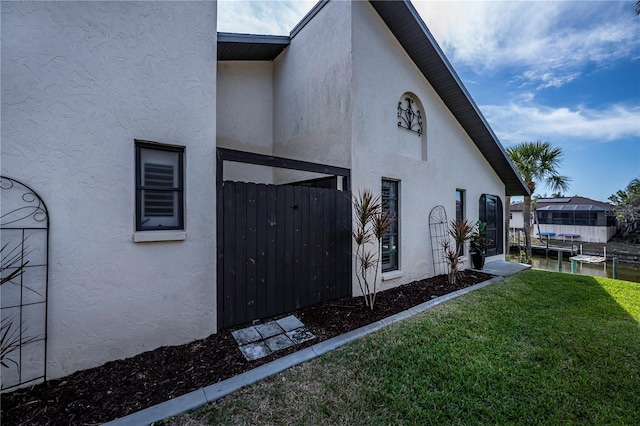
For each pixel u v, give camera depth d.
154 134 3.28
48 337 2.70
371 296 4.74
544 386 2.71
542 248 19.31
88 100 2.89
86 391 2.56
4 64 2.54
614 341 3.61
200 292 3.59
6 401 2.41
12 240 2.54
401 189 6.43
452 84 7.16
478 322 4.21
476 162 9.18
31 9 2.64
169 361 3.07
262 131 7.33
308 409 2.39
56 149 2.73
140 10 3.21
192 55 3.57
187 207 3.49
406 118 6.75
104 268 2.97
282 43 6.71
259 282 4.14
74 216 2.82
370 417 2.30
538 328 4.01
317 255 4.82
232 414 2.32
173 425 2.19
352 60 5.19
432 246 7.27
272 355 3.23
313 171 4.67
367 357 3.20
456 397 2.54
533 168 14.57
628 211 21.38
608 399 2.53
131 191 3.13
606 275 13.09
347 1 5.25
